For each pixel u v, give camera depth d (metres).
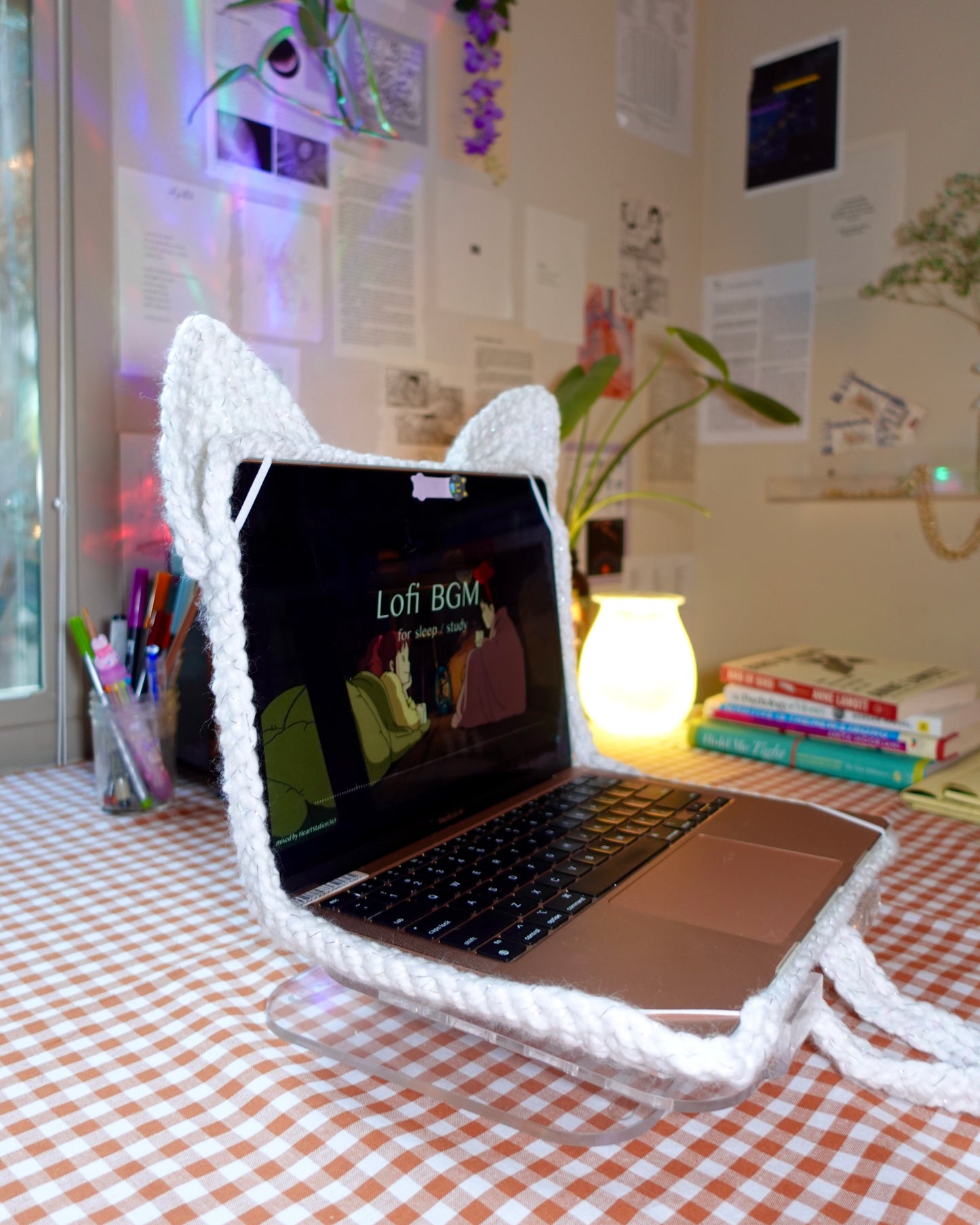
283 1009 0.43
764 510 1.63
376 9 1.09
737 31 1.60
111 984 0.47
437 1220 0.30
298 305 1.04
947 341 1.39
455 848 0.48
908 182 1.41
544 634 0.65
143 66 0.89
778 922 0.39
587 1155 0.34
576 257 1.41
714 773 0.84
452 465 0.59
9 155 0.83
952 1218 0.30
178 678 0.81
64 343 0.86
